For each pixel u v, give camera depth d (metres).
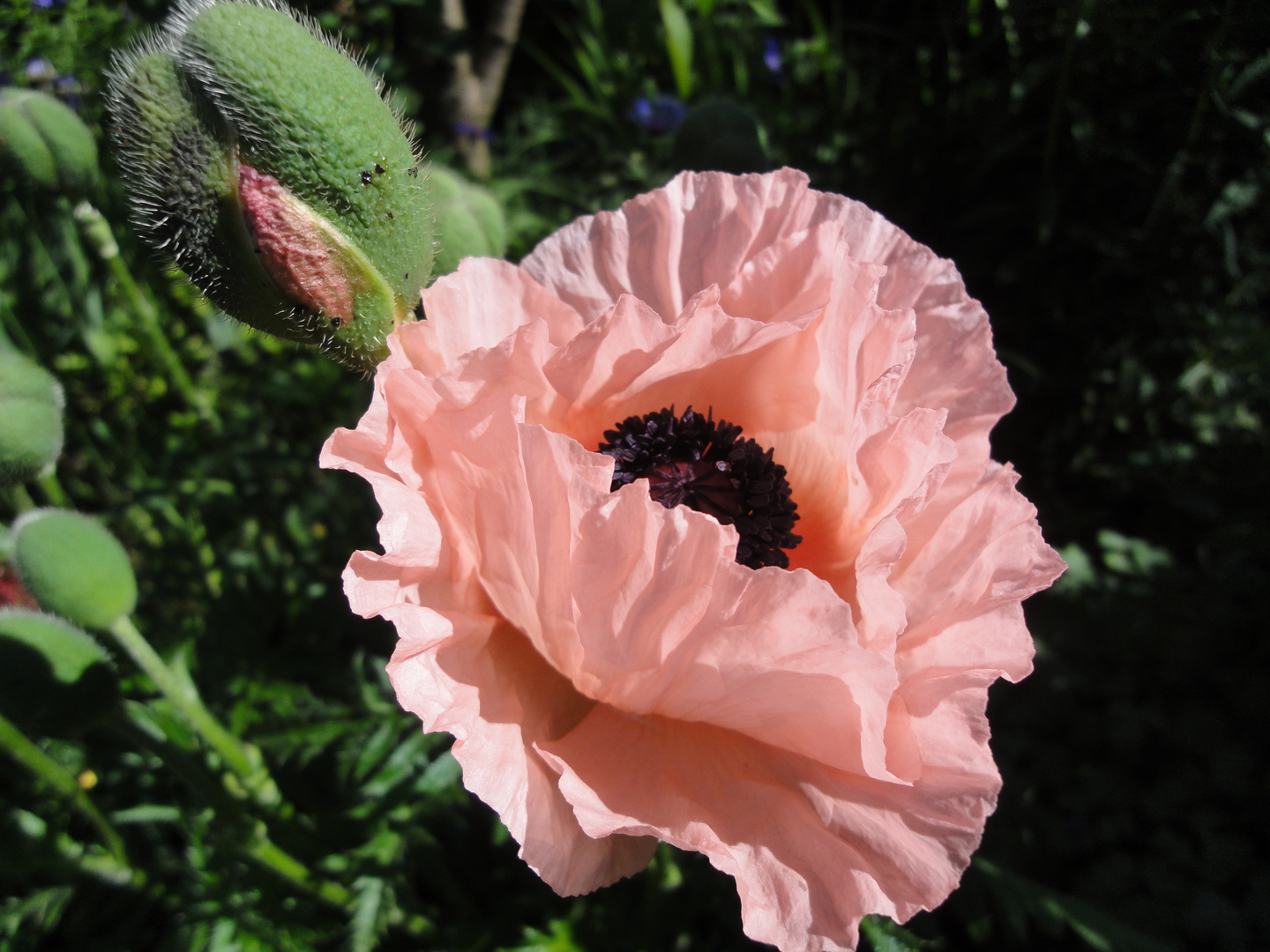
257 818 0.22
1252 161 0.33
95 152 0.26
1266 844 0.31
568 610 0.13
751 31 0.46
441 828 0.28
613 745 0.14
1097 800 0.33
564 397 0.16
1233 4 0.31
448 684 0.13
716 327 0.15
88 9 0.33
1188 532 0.38
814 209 0.17
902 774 0.13
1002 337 0.38
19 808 0.24
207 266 0.14
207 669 0.27
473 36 0.51
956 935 0.31
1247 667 0.33
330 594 0.29
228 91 0.13
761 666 0.13
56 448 0.19
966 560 0.15
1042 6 0.33
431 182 0.18
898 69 0.40
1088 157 0.34
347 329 0.14
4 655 0.17
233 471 0.33
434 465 0.14
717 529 0.12
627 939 0.24
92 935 0.28
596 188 0.42
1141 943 0.26
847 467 0.16
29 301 0.35
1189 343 0.36
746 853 0.13
